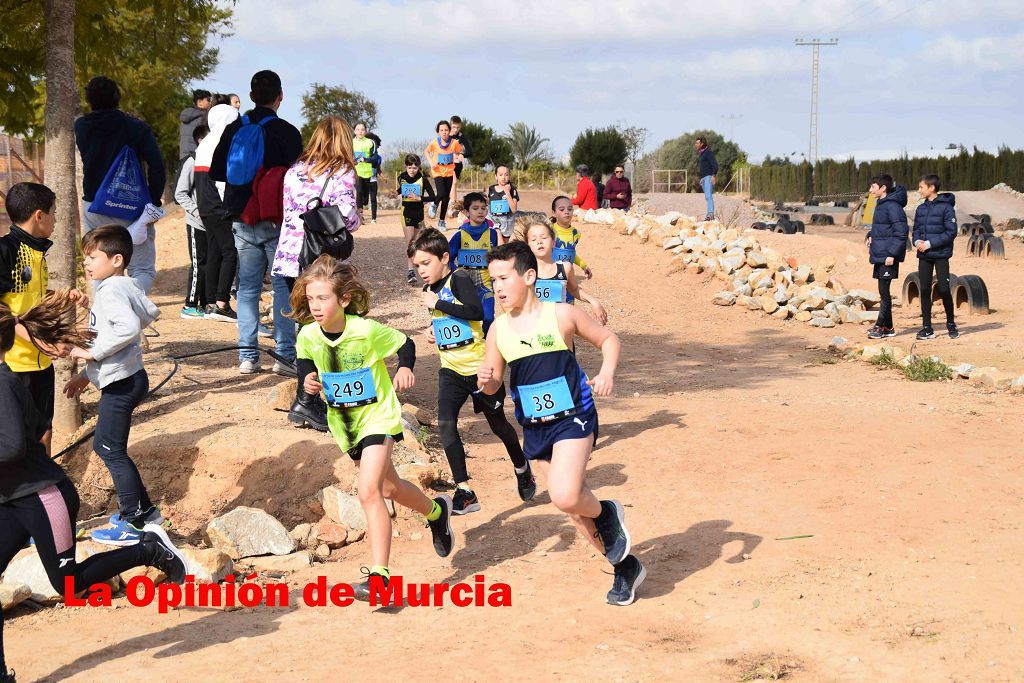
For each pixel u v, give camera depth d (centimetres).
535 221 729
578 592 524
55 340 473
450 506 571
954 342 1334
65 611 518
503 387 652
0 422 409
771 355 1323
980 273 1973
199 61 2661
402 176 1638
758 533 593
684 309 1627
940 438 790
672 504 657
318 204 775
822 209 4212
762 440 805
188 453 741
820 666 419
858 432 816
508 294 475
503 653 446
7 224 1900
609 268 1805
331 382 508
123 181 835
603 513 494
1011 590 491
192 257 1297
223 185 1204
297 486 699
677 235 1912
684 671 420
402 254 1831
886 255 1384
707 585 520
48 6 786
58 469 440
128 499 603
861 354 1273
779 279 1680
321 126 782
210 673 429
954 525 590
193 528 680
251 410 831
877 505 631
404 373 507
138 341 607
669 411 935
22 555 551
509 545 605
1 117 1344
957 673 407
